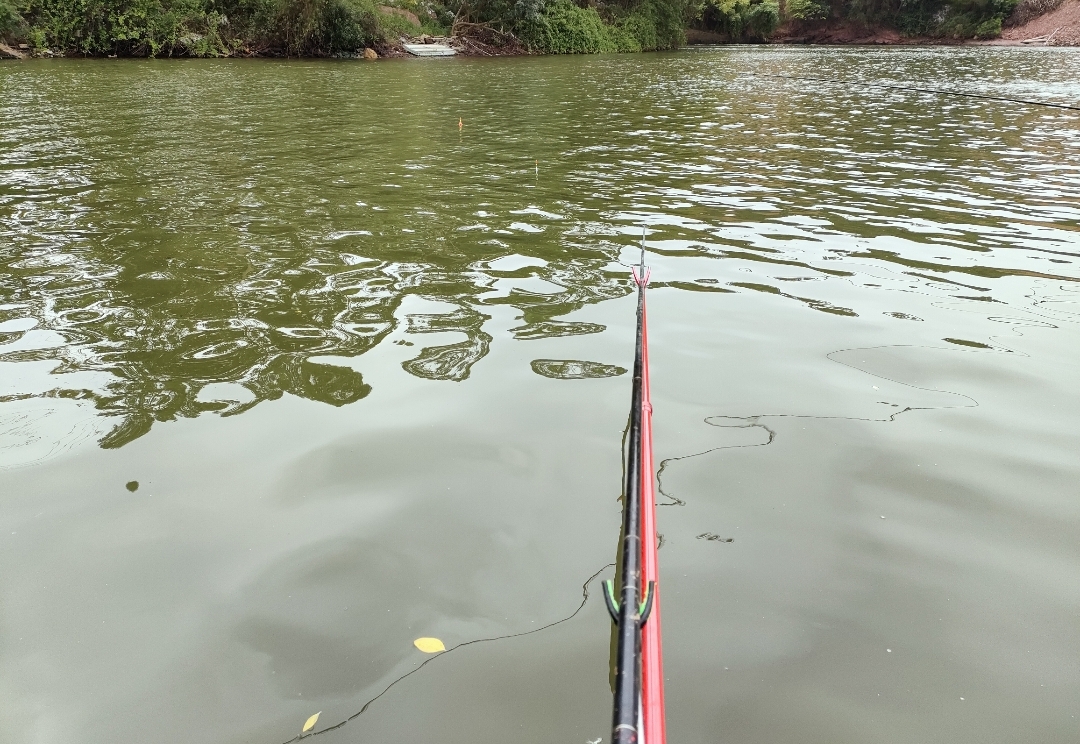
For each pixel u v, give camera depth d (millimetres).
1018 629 1859
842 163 8156
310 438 2639
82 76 16781
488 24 28422
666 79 18953
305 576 2008
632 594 1327
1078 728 1597
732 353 3377
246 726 1591
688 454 2584
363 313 3705
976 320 3801
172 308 3744
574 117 11859
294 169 7320
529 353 3299
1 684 1696
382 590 1958
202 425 2717
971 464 2555
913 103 13969
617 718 1080
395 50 25812
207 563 2061
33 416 2756
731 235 5262
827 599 1939
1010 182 7188
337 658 1755
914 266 4645
